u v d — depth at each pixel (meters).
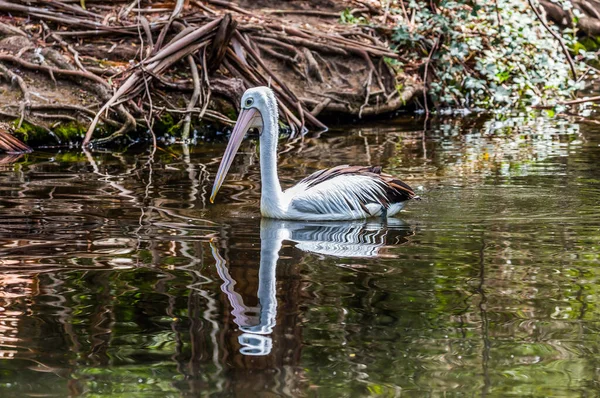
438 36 24.14
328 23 24.55
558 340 7.47
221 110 20.66
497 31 24.25
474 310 8.18
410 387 6.61
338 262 9.73
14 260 9.80
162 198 13.16
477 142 18.19
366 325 7.82
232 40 21.52
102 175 15.06
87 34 21.28
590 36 29.38
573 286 8.79
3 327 7.82
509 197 12.91
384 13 25.62
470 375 6.79
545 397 6.45
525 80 24.28
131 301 8.45
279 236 11.00
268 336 7.59
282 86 21.19
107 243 10.54
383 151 17.30
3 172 15.33
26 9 21.42
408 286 8.86
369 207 12.10
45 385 6.68
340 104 21.91
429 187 13.78
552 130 19.59
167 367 6.98
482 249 10.19
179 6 21.80
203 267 9.55
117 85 19.98
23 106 18.64
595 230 10.91
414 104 23.89
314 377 6.76
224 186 14.12
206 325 7.83
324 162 16.16
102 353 7.26
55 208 12.41
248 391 6.57
